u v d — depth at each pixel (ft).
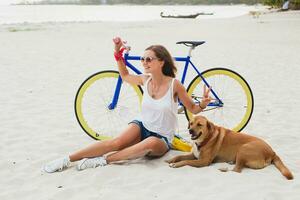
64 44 54.95
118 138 15.33
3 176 14.61
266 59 41.70
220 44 54.44
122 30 79.36
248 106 18.16
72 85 29.66
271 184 13.46
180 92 15.58
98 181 13.94
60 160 14.87
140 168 14.82
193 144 15.31
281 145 17.67
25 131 19.36
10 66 37.19
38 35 67.36
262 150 14.55
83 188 13.51
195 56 43.62
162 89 15.61
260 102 25.04
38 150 16.99
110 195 12.97
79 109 17.99
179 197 12.82
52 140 18.12
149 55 15.35
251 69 36.22
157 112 15.51
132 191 13.28
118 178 14.10
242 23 92.22
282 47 51.29
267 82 30.91
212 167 14.84
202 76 17.79
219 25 88.99
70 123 20.68
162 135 15.69
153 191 13.25
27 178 14.43
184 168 14.79
